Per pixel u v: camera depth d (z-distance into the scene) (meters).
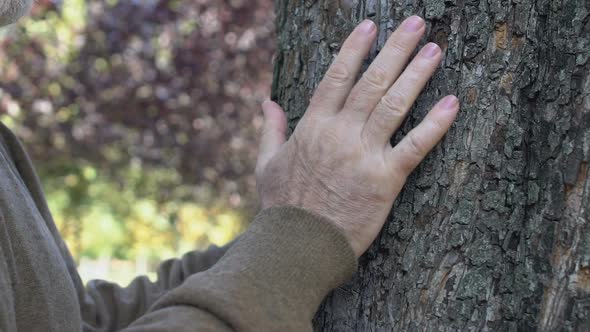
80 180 3.65
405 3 0.88
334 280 0.84
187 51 3.28
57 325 0.86
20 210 0.85
